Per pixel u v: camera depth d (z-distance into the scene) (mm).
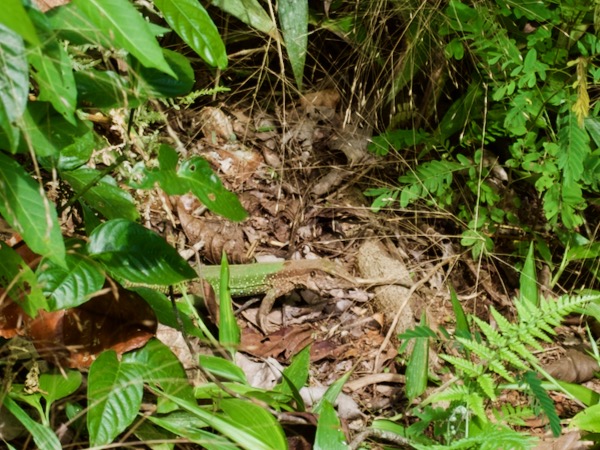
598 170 2453
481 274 2666
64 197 1737
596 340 2486
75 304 1324
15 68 994
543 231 2785
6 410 1560
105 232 1400
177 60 1362
